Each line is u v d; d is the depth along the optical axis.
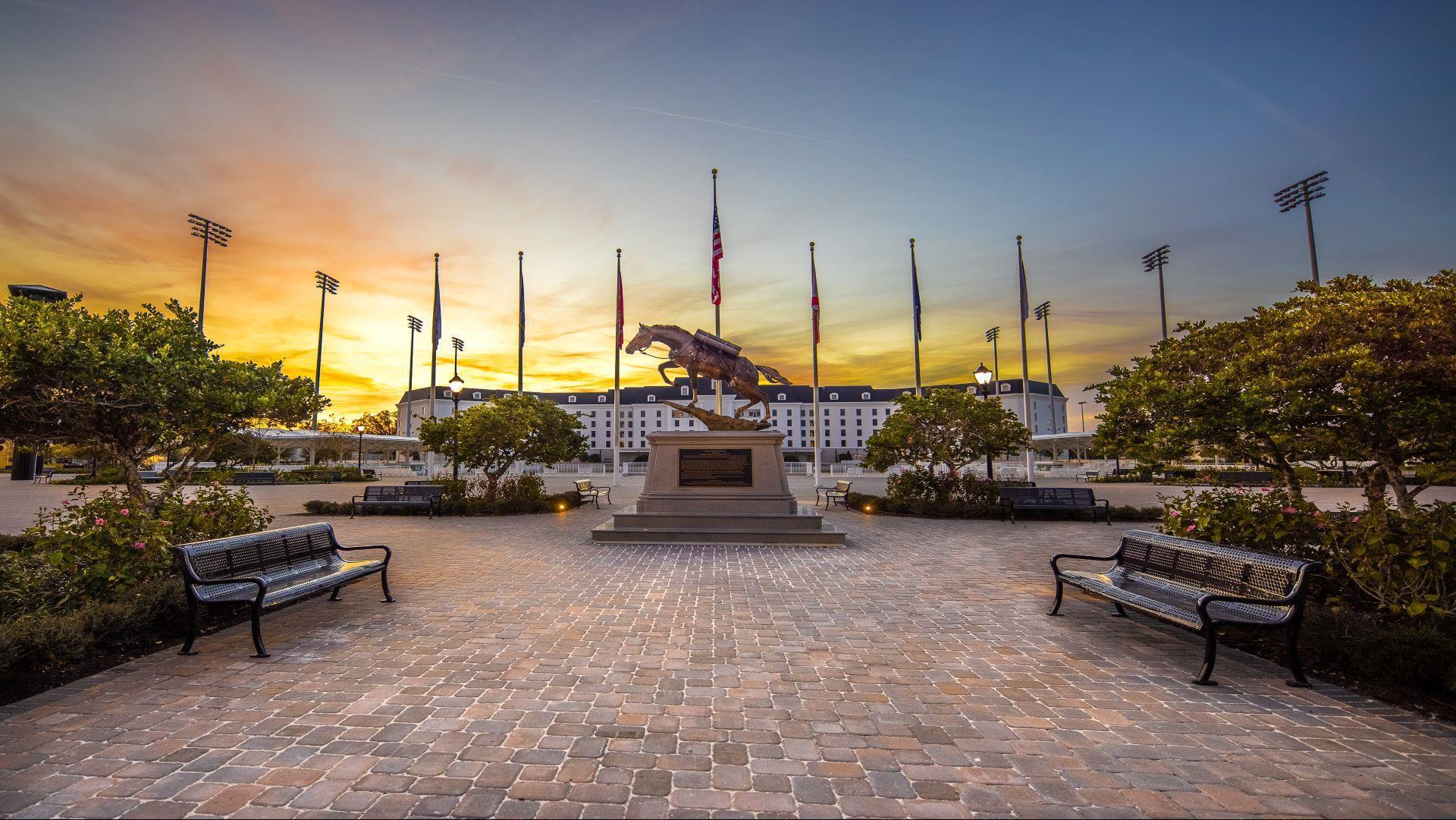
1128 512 14.84
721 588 7.59
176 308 9.13
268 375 9.16
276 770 3.17
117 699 4.09
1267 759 3.33
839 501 20.12
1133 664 4.89
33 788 2.97
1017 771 3.20
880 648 5.28
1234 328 7.71
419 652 5.10
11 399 7.22
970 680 4.52
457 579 8.11
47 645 4.54
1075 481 34.03
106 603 5.53
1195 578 5.46
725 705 4.05
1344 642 4.70
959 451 16.55
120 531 6.18
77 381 7.42
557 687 4.35
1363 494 7.08
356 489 28.33
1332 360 6.07
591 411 115.88
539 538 12.02
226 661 4.88
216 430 8.83
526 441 18.11
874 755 3.38
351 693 4.23
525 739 3.54
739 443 12.02
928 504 15.88
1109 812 2.82
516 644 5.34
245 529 7.77
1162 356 8.09
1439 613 4.71
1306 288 7.56
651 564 9.16
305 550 6.53
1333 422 6.52
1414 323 5.91
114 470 8.65
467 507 16.45
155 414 7.99
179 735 3.56
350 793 2.95
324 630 5.75
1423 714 3.91
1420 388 5.95
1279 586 4.64
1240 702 4.11
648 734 3.62
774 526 11.36
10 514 16.05
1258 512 6.95
